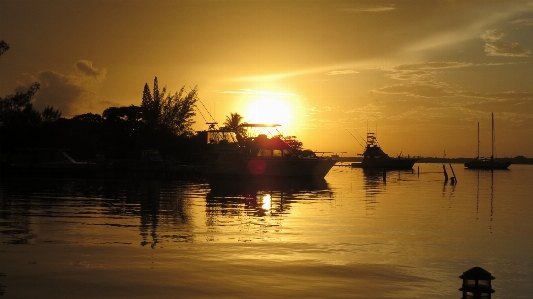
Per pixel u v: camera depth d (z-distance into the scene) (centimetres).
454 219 2966
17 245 2002
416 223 2766
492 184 7244
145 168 8331
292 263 1755
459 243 2184
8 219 2745
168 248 1969
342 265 1744
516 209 3575
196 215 3009
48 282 1497
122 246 1998
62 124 11269
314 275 1611
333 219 2886
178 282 1508
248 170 7312
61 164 7525
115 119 12306
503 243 2197
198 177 7562
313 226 2594
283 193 4934
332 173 11538
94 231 2350
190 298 1370
